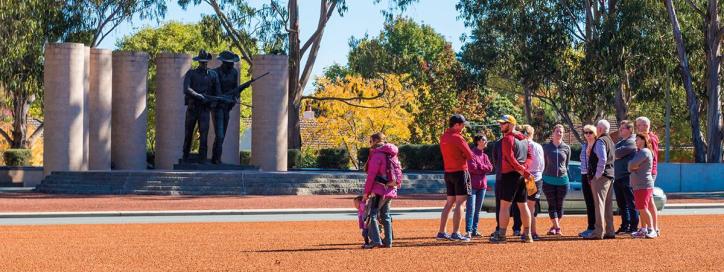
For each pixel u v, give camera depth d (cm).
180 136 4875
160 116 4878
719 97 5984
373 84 7906
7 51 5612
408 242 1883
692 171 4969
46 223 2505
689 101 5900
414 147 5909
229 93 4300
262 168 4894
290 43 6444
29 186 4975
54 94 4512
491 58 6912
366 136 7919
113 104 4850
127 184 3941
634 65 6284
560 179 2025
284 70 4934
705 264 1542
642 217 1962
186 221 2566
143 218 2719
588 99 6538
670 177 4938
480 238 1973
